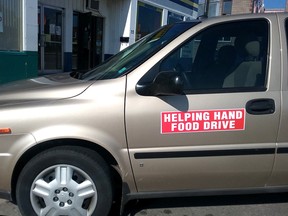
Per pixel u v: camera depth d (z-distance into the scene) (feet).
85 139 8.71
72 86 9.20
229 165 9.32
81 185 9.04
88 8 40.70
